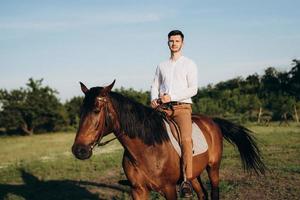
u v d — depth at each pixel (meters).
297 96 44.56
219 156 6.09
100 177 10.73
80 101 46.75
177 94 5.05
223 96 45.19
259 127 29.75
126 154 4.95
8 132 44.94
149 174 4.81
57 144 24.80
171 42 5.24
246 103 39.06
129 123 4.67
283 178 9.19
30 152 19.81
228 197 7.80
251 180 9.16
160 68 5.36
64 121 45.12
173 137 5.02
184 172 4.93
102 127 4.41
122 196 8.20
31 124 43.62
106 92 4.39
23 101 43.56
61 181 10.23
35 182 10.23
